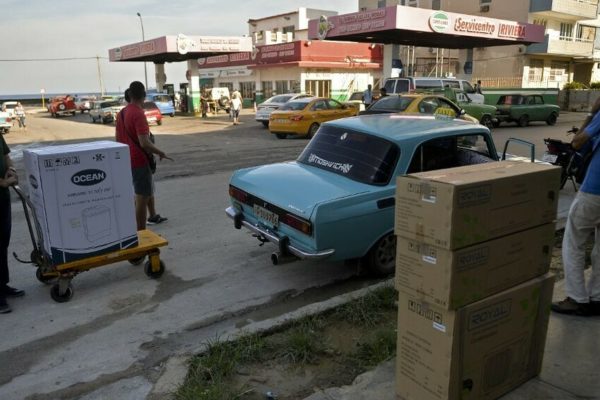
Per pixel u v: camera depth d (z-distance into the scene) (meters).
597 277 3.93
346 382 3.33
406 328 2.76
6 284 4.75
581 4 36.19
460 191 2.39
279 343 3.79
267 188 4.93
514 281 2.78
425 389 2.70
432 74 39.00
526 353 2.98
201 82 50.06
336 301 4.38
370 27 21.88
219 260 5.70
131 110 5.85
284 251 4.62
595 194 3.69
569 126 23.25
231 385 3.29
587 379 3.12
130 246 4.92
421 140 5.01
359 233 4.59
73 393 3.31
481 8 38.38
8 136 22.41
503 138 17.70
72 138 20.62
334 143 5.45
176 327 4.20
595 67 41.88
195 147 15.84
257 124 25.53
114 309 4.52
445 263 2.46
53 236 4.46
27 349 3.86
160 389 3.24
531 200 2.76
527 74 36.97
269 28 57.56
